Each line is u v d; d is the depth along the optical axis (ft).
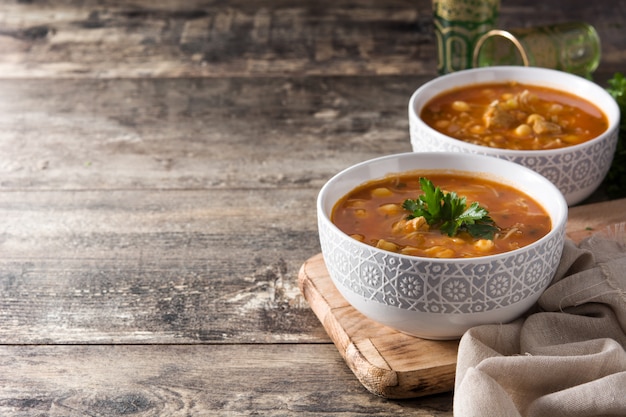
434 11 4.23
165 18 4.80
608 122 3.51
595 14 4.73
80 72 4.41
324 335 3.13
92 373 3.02
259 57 4.50
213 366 3.03
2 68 4.43
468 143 3.34
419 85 4.29
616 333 2.99
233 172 3.79
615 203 3.50
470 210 2.99
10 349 3.09
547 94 3.65
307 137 3.98
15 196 3.68
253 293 3.27
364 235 2.99
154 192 3.70
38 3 4.95
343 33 4.66
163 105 4.19
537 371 2.80
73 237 3.49
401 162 3.18
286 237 3.49
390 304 2.90
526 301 2.93
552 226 3.03
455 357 2.95
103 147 3.94
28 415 2.91
